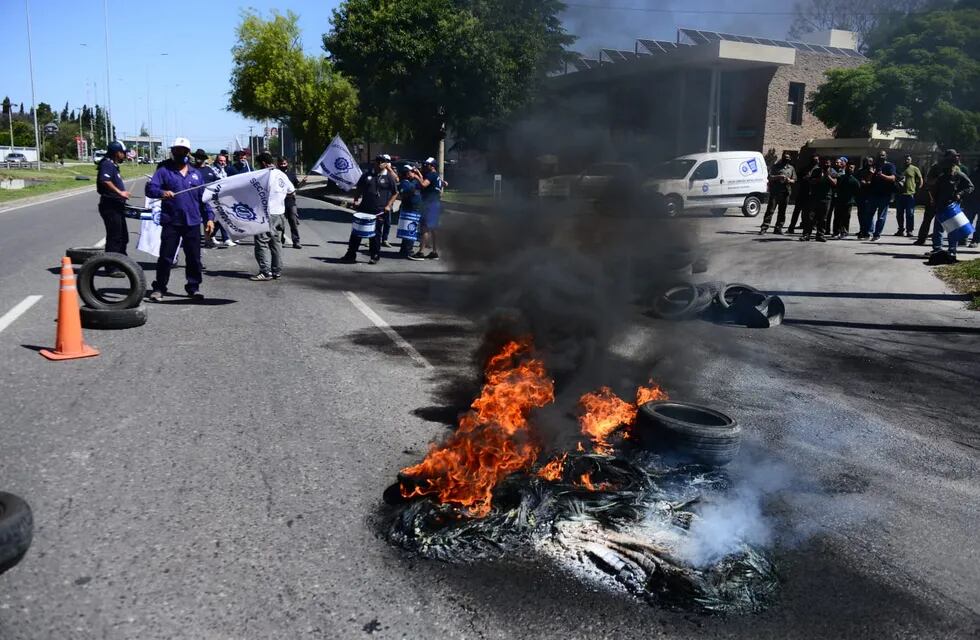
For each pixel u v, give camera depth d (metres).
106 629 2.69
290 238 16.34
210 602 2.87
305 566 3.15
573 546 3.33
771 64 25.78
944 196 13.17
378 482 3.99
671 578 3.11
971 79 23.98
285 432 4.68
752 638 2.80
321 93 35.84
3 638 2.61
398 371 6.16
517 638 2.73
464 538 3.33
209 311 8.40
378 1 22.73
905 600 3.11
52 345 6.62
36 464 4.06
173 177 8.55
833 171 17.14
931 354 7.61
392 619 2.81
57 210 23.80
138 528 3.41
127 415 4.88
